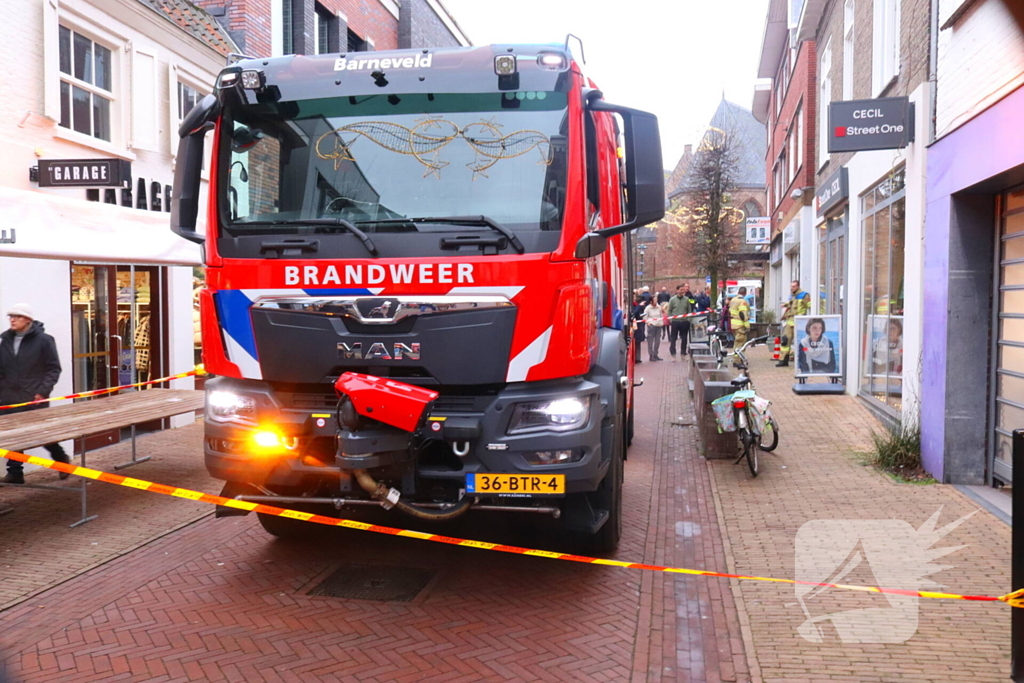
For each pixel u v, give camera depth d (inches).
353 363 185.9
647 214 189.9
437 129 193.6
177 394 358.6
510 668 162.1
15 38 335.3
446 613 189.6
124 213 293.4
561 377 186.2
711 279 1411.2
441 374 182.9
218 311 197.3
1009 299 279.9
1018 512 133.4
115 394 414.6
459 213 187.8
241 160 198.8
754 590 201.2
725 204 1432.1
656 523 262.7
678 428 444.5
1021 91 229.1
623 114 192.5
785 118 1066.7
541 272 182.7
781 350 751.1
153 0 455.5
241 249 194.1
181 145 205.9
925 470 316.8
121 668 161.8
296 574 215.5
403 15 793.6
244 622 184.2
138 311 439.2
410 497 188.9
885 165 418.6
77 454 368.8
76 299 387.5
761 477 321.4
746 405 325.4
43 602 197.5
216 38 493.0
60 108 367.2
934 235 307.0
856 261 525.3
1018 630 135.5
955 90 287.6
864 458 345.4
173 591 203.9
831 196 589.9
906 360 356.8
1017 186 269.6
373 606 193.6
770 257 1379.2
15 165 333.1
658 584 207.8
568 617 187.3
